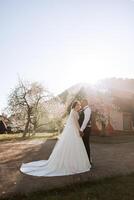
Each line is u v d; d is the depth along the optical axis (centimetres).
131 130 2019
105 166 755
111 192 499
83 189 519
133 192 499
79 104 723
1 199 464
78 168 672
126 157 932
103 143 1462
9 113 2331
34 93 2264
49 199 460
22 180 591
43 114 2266
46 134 2258
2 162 816
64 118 2108
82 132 709
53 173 650
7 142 1502
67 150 671
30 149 1148
